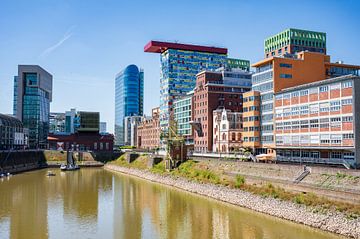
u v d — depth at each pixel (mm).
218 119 146625
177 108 198125
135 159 165875
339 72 119125
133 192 100375
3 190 103375
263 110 115750
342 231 52562
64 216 72625
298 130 97562
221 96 160625
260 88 118125
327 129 88000
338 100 85125
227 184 85438
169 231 61094
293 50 187875
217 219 66625
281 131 104375
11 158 154750
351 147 81250
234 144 137625
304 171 69812
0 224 66250
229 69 175125
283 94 104000
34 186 112188
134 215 72938
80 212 76188
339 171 62812
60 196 94812
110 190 104688
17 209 78688
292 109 100125
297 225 59406
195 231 60438
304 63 113625
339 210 55312
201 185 94500
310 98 93562
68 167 169000
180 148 122688
